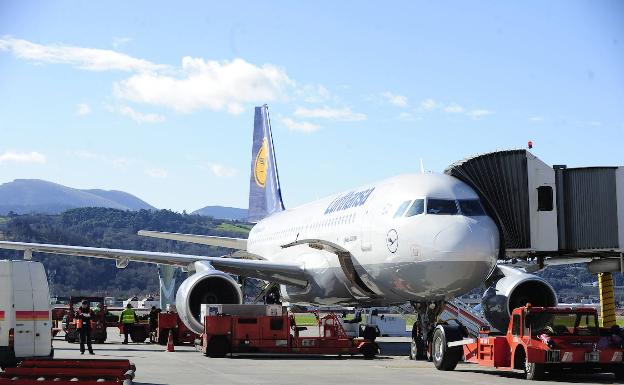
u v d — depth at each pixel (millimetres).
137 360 22578
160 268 54969
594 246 22234
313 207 31516
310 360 22891
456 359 19609
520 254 23672
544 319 17797
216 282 26125
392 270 21578
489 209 22312
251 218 46406
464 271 20016
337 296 26328
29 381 13031
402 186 22266
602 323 24062
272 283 31047
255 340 23531
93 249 29656
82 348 25125
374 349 23906
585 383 16938
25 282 18984
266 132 45594
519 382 17016
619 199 22156
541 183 22422
